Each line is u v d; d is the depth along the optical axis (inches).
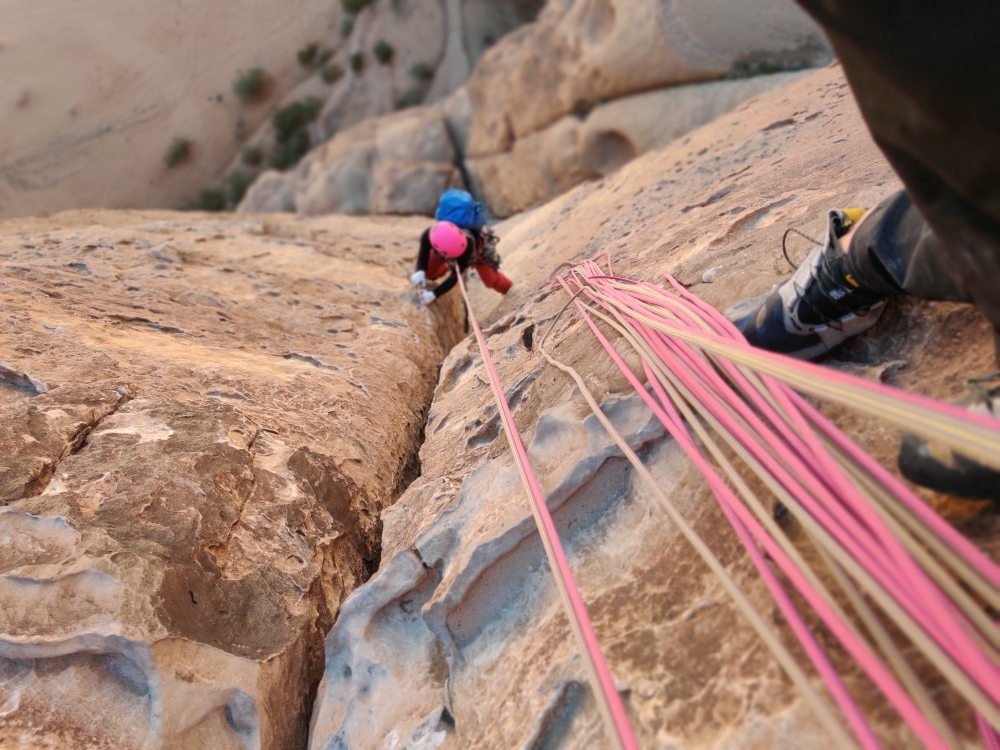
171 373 128.1
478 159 679.7
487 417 109.6
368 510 119.4
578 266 150.1
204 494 95.8
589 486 79.8
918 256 60.0
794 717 46.9
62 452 99.8
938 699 45.1
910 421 46.1
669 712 54.1
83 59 1065.5
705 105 486.9
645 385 84.0
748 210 119.5
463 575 76.5
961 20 37.3
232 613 85.9
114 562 80.0
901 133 45.1
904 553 47.3
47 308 145.1
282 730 82.9
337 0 994.7
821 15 41.9
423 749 72.2
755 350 63.8
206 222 280.8
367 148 719.1
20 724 72.9
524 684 66.6
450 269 210.4
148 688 74.5
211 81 1038.4
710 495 70.2
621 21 497.0
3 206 1039.0
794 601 55.0
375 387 152.9
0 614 76.0
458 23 930.1
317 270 219.3
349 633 84.9
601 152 559.2
